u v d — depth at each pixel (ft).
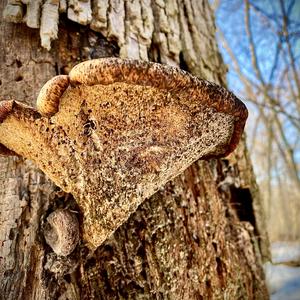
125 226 0.81
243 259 1.01
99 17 0.90
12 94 0.81
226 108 0.61
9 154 0.73
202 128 0.64
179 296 0.79
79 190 0.67
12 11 0.85
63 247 0.66
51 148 0.65
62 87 0.55
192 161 0.73
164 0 1.05
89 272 0.76
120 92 0.56
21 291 0.67
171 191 0.87
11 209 0.73
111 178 0.64
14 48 0.84
